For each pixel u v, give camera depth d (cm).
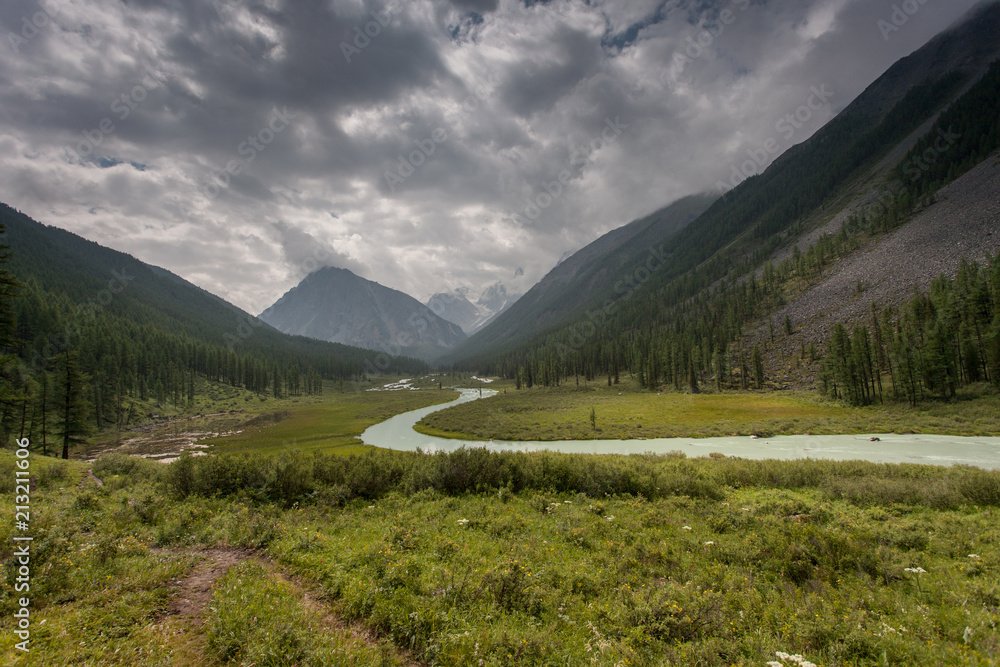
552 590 973
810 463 2683
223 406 13250
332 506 1892
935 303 8538
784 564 1120
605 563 1181
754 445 5328
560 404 10481
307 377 18500
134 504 1644
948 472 2230
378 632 778
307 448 6475
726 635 781
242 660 644
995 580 984
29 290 10038
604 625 830
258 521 1455
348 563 1061
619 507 1873
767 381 10719
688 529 1490
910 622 809
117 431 8744
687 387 11469
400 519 1559
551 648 730
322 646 685
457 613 843
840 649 711
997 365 6588
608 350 16862
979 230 11112
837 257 15375
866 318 10819
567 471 2328
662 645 747
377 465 2314
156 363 12775
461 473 2275
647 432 6719
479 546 1306
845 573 1071
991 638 713
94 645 639
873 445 4875
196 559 1111
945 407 6519
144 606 798
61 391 5462
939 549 1231
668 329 17475
